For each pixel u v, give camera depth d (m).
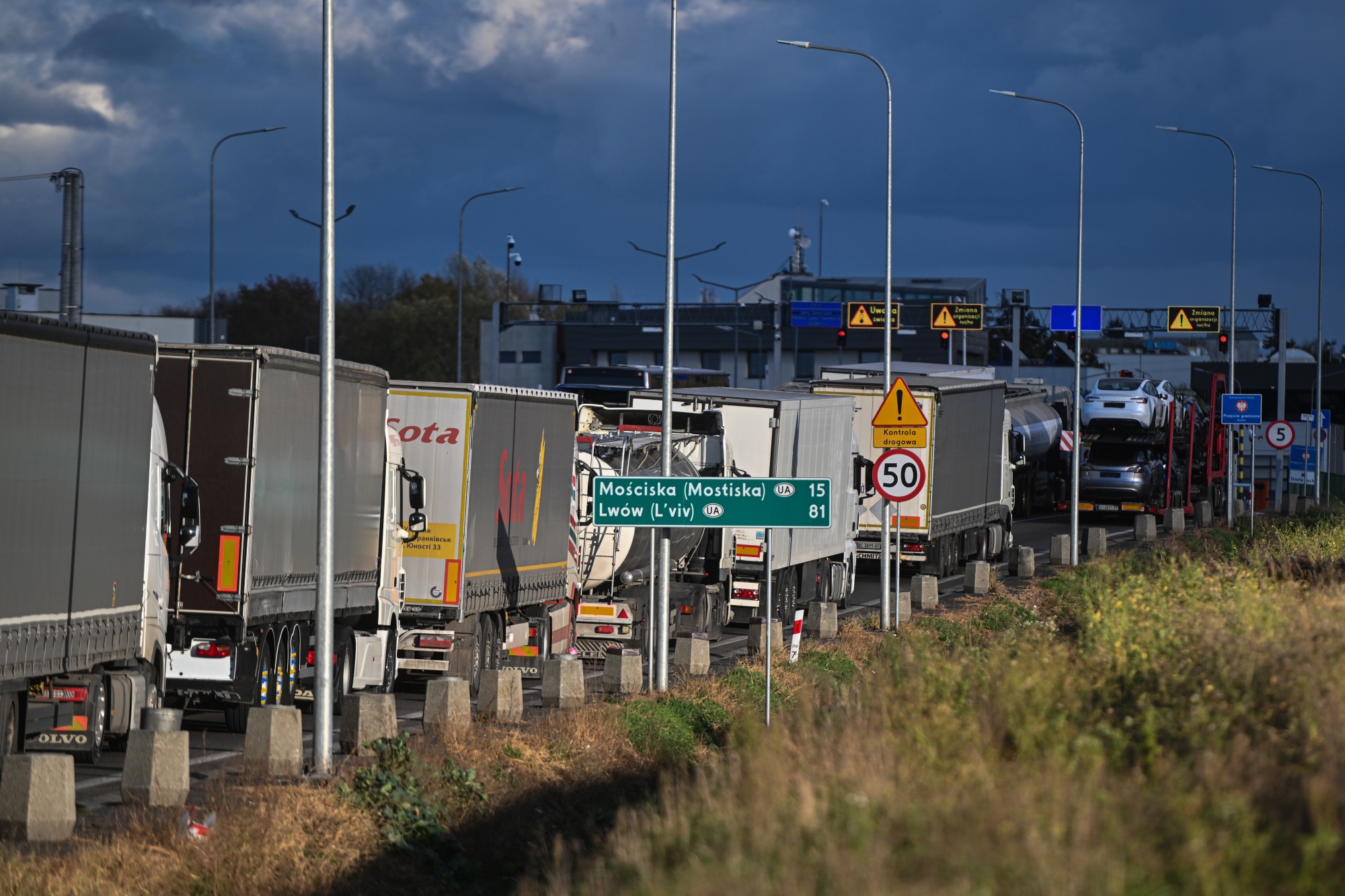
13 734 39.78
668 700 54.84
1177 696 30.69
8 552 37.47
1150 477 162.50
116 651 43.31
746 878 21.02
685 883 21.34
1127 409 163.38
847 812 22.98
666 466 62.22
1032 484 170.00
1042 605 91.50
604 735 48.06
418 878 34.28
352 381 56.44
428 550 61.38
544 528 69.06
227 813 34.91
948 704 31.70
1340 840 20.62
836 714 38.22
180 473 47.00
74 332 40.22
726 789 27.97
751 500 49.66
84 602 41.28
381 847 35.09
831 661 66.31
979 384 118.25
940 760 26.88
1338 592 51.81
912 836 21.53
